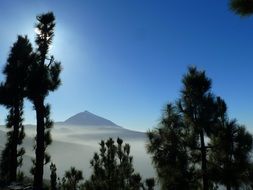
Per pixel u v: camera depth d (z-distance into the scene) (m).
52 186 24.19
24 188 19.72
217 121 14.44
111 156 27.17
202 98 14.62
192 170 14.34
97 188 22.91
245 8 5.23
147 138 15.11
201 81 14.99
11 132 27.72
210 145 14.48
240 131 13.70
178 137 14.64
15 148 26.94
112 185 25.14
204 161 14.39
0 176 26.77
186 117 14.83
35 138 23.52
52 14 24.47
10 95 24.41
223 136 13.67
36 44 24.36
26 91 22.30
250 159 13.62
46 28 24.38
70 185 24.73
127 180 26.08
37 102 22.48
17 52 24.62
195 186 14.46
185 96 15.12
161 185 14.64
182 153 14.37
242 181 13.53
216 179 13.63
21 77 24.09
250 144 13.52
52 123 24.27
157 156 14.73
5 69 24.58
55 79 22.50
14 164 26.64
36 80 21.84
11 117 26.92
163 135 14.83
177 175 14.16
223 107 14.50
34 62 23.59
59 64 23.27
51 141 24.30
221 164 13.95
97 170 26.45
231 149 13.63
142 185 21.48
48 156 24.09
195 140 14.55
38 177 22.36
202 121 14.27
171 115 15.09
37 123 22.80
